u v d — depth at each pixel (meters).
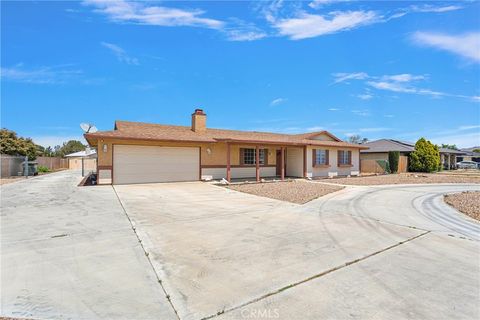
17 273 3.85
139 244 5.17
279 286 3.55
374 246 5.29
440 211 9.15
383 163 28.45
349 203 10.48
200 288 3.48
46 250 4.79
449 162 40.47
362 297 3.29
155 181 16.25
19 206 8.97
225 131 21.62
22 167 23.50
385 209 9.38
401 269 4.17
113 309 2.97
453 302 3.19
